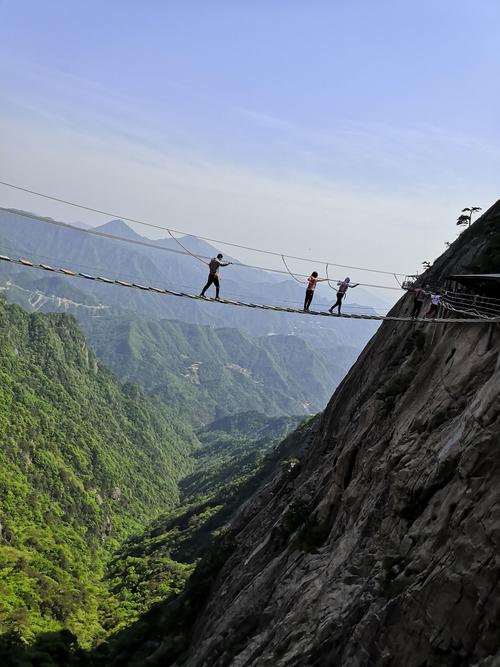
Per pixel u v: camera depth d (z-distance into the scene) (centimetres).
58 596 11138
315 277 3700
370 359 5844
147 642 7162
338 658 2898
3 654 7731
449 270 5519
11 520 15412
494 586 2261
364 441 4225
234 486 17025
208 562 7062
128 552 16462
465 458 2655
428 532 2789
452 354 3681
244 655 3806
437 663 2395
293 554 4338
